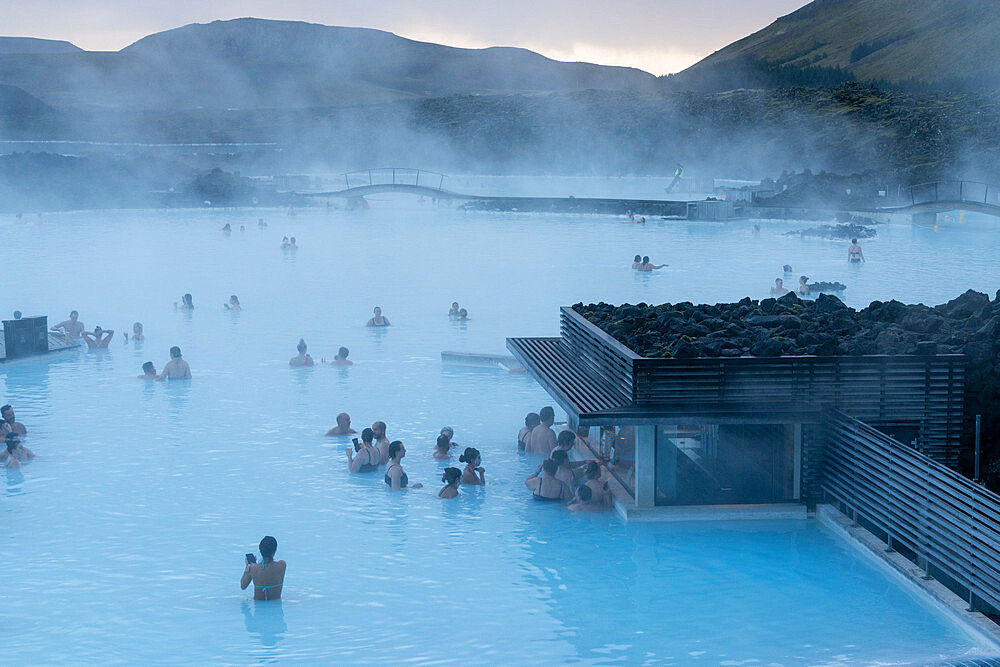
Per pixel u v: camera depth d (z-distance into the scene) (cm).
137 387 1599
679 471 1072
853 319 1277
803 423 1045
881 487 928
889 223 4178
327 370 1723
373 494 1129
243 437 1334
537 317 2214
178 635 777
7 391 1565
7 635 771
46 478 1159
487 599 855
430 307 2339
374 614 822
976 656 745
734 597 862
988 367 1031
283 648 754
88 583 873
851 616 822
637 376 1029
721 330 1170
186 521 1032
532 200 5038
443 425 1411
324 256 3275
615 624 805
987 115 6938
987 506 757
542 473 1204
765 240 3716
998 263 2980
